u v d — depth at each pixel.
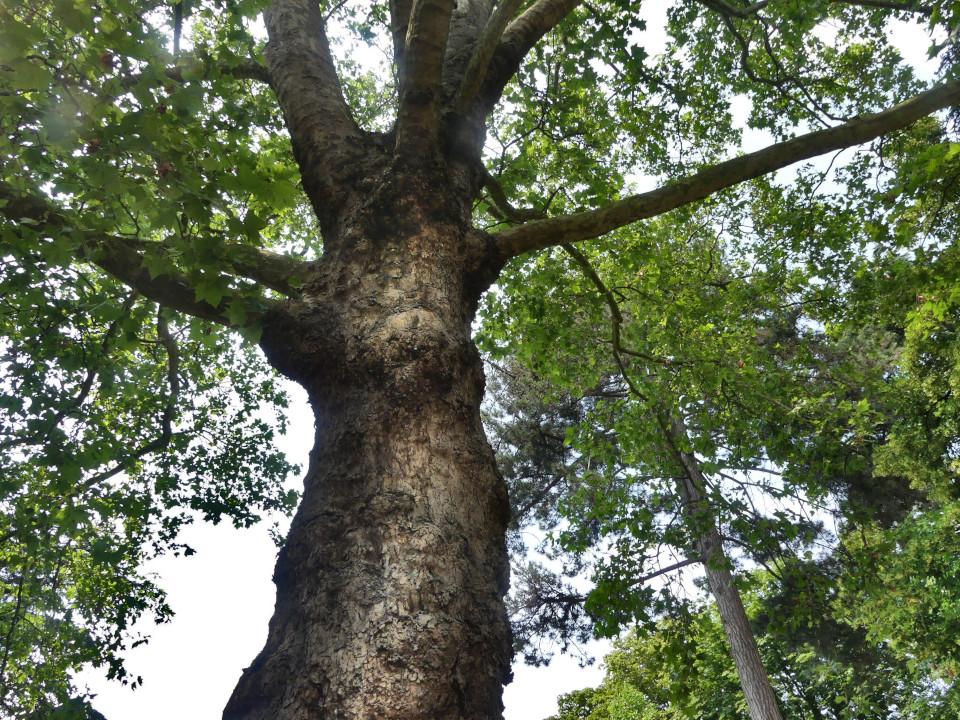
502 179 7.74
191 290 3.53
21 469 7.13
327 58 4.87
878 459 13.87
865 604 14.74
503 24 3.94
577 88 7.30
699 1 6.63
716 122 8.95
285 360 3.29
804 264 8.77
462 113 4.15
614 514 8.12
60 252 3.47
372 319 3.17
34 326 5.62
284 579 2.57
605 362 9.29
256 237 3.27
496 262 3.82
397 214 3.52
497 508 2.87
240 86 6.28
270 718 2.12
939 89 4.00
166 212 3.22
